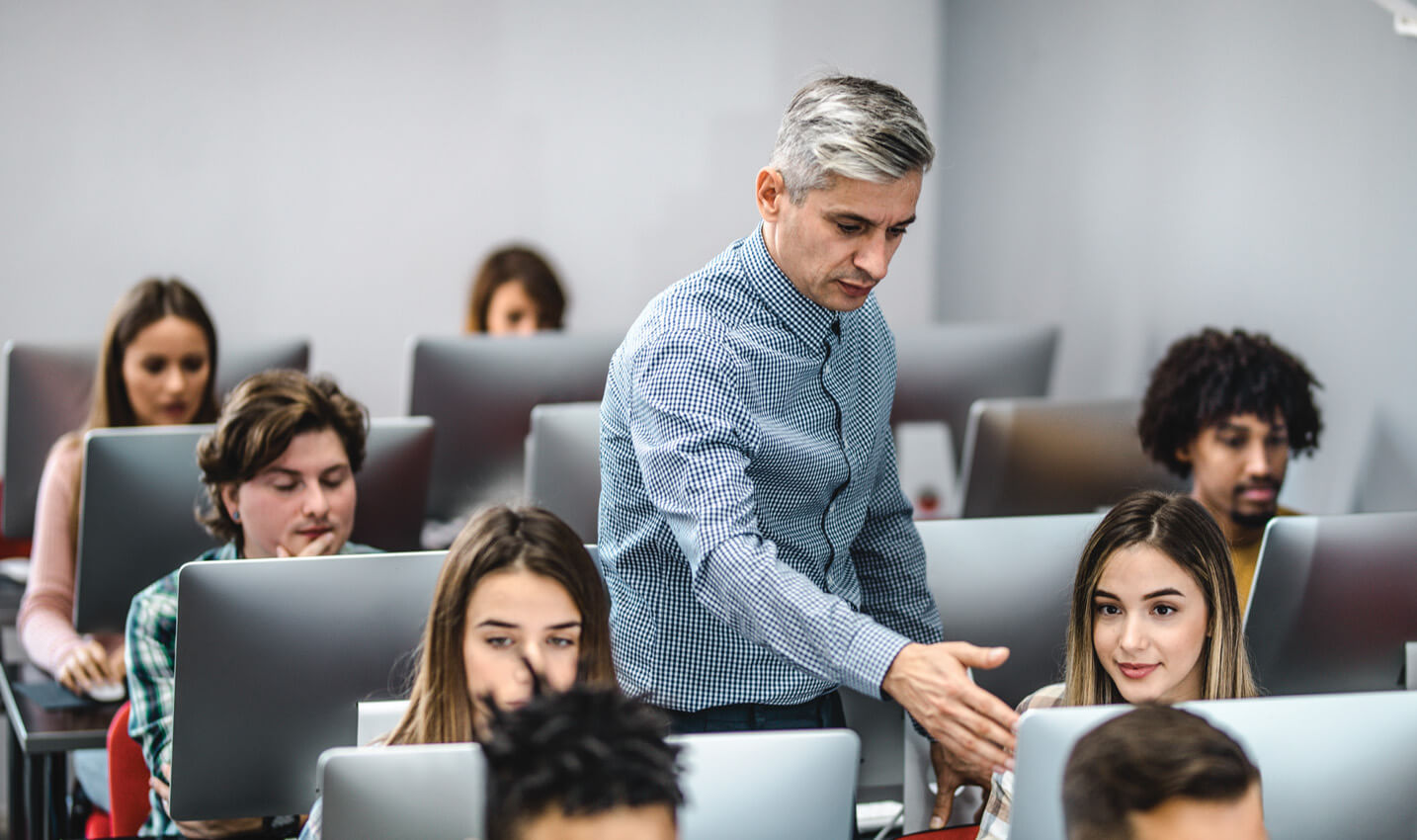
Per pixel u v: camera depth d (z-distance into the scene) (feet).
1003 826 5.55
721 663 5.89
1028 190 15.94
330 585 5.92
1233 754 3.78
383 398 17.19
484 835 3.46
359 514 8.52
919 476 12.42
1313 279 11.17
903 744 7.05
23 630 9.40
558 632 5.25
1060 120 15.14
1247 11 11.84
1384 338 10.36
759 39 17.71
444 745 4.19
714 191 17.88
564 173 17.43
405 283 17.08
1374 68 10.32
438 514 10.85
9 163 15.57
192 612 5.79
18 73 15.48
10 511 10.71
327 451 7.51
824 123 5.17
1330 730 4.16
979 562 7.00
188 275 16.33
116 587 8.23
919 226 18.37
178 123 16.10
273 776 5.97
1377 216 10.36
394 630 5.98
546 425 8.64
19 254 15.74
